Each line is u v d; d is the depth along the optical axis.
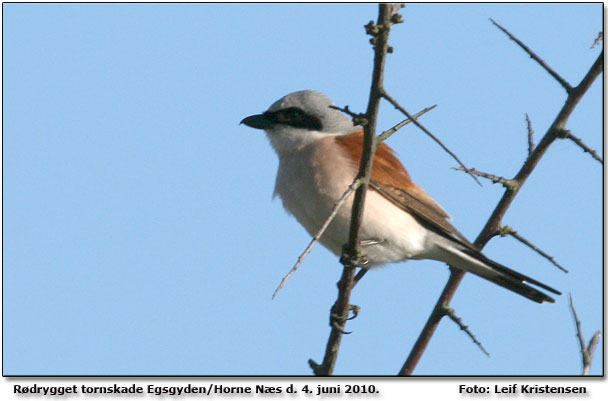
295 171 11.14
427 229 10.94
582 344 7.31
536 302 10.17
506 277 10.18
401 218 10.77
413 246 10.81
